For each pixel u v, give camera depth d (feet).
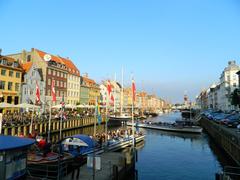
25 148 37.78
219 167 78.64
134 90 99.71
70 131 155.43
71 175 50.55
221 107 327.06
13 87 168.14
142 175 69.41
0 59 157.17
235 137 75.15
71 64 272.31
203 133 175.32
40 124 122.93
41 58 208.85
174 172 72.84
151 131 180.75
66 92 241.35
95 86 327.26
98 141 86.12
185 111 393.09
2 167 32.71
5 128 98.58
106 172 52.54
